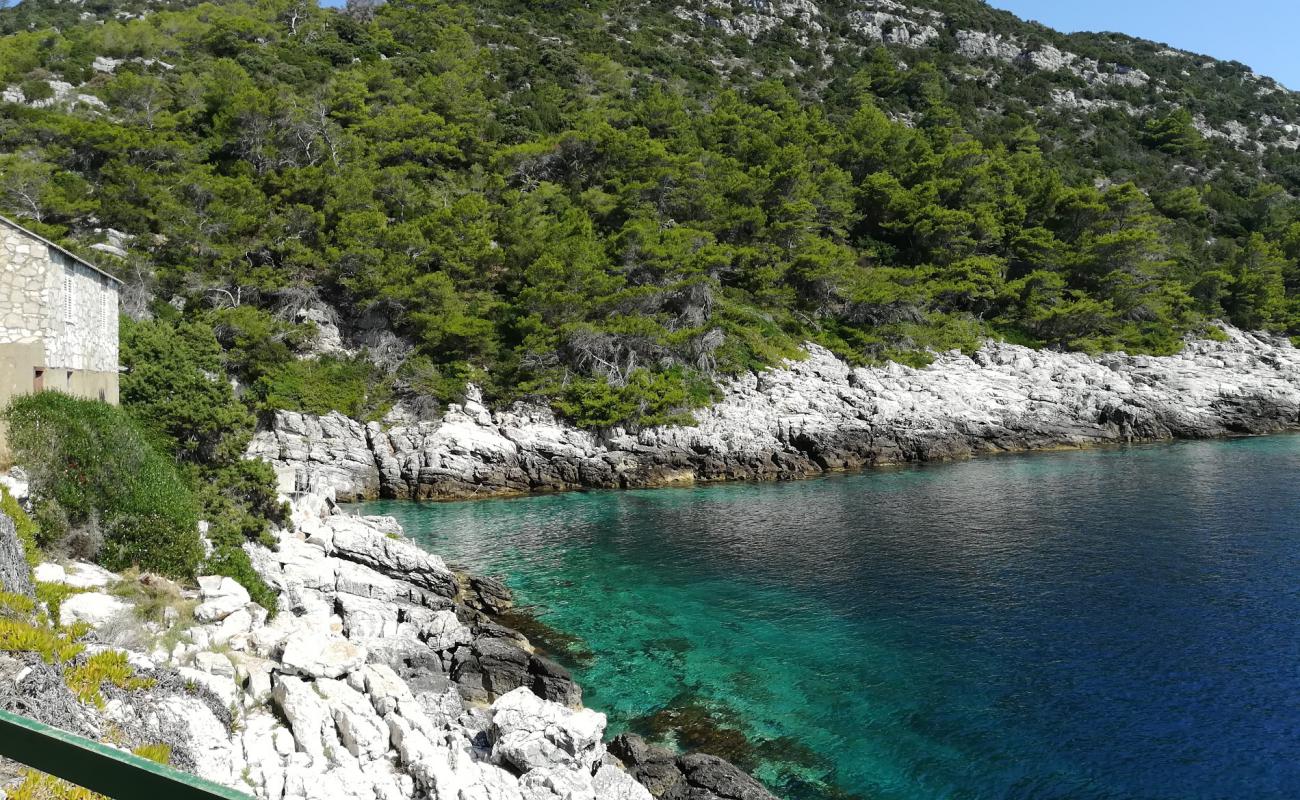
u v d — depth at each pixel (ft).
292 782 43.60
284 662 54.65
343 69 310.04
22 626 39.32
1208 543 117.50
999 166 314.55
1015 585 100.07
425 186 242.58
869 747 62.39
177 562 63.93
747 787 55.31
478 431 188.34
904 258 290.76
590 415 195.52
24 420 60.70
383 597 86.89
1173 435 239.91
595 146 269.64
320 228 205.77
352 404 184.55
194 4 427.74
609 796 50.34
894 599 96.17
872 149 310.24
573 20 457.27
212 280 186.70
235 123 229.04
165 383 89.45
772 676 75.41
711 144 300.20
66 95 247.50
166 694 41.68
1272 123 547.08
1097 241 280.72
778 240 262.67
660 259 223.92
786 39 512.63
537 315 204.33
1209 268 325.21
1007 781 57.41
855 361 240.53
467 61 334.85
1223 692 69.62
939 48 552.00
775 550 120.98
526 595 101.45
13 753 8.96
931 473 190.70
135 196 200.95
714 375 220.02
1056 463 199.21
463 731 58.08
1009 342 269.44
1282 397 252.01
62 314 70.28
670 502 164.66
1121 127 476.54
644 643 84.43
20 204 188.03
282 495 118.83
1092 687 71.26
